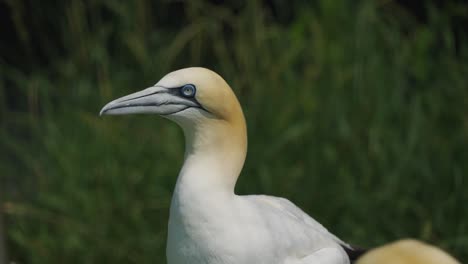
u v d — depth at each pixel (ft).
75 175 49.11
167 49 54.90
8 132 56.44
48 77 60.75
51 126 51.85
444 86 52.16
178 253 31.60
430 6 56.03
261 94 50.88
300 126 48.73
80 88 53.11
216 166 31.65
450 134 50.16
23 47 66.39
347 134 49.14
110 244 47.21
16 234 48.37
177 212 31.45
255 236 31.32
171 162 48.83
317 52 53.57
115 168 48.70
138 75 54.70
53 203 48.67
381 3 57.31
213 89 31.42
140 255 47.09
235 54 58.95
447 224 47.09
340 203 47.11
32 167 51.31
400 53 54.49
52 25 64.08
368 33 53.57
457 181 47.83
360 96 50.75
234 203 31.55
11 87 64.95
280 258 31.94
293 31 56.18
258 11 55.67
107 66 54.19
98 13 58.95
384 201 47.32
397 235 46.83
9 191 51.62
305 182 47.55
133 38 54.70
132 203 47.98
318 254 32.94
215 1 65.16
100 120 51.08
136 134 50.29
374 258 23.76
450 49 53.62
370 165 48.55
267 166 47.93
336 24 54.80
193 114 31.58
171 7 62.85
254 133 49.01
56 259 47.67
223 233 31.01
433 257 23.61
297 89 51.65
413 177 48.16
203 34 58.70
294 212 34.45
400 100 51.16
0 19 66.44
